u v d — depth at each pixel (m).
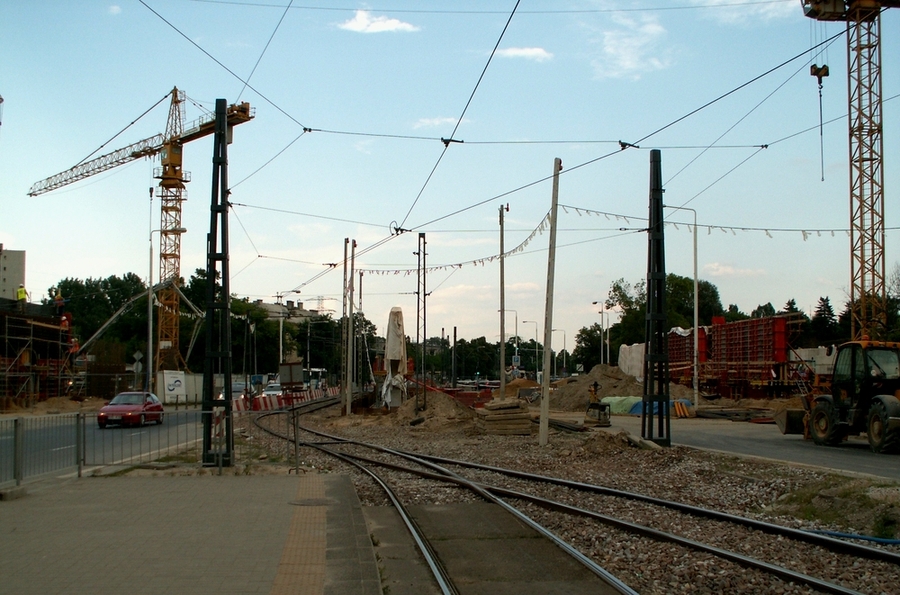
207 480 14.20
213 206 16.05
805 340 85.50
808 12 50.81
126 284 114.00
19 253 81.56
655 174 21.72
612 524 10.83
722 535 10.31
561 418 39.75
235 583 7.09
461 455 22.06
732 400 50.91
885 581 8.14
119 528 9.61
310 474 15.23
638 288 108.88
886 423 19.41
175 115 76.69
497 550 9.37
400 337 44.12
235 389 87.12
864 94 50.81
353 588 6.96
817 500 12.44
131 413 28.11
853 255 50.97
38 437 14.29
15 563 7.80
